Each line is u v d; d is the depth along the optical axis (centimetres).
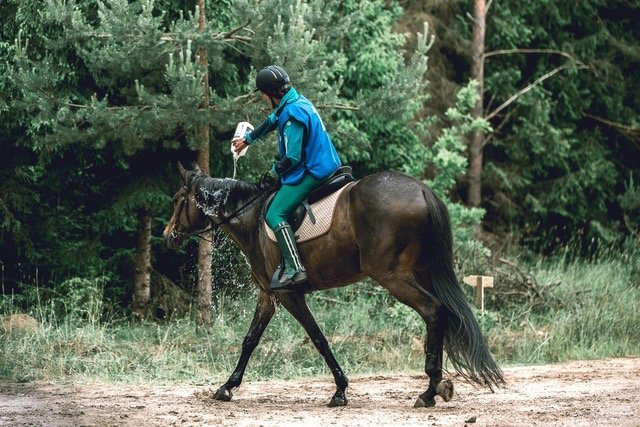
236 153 1107
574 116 3036
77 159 1914
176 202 1162
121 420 936
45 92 1647
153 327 1781
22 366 1377
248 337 1108
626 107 3114
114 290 2034
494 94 2956
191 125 1631
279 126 1037
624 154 3156
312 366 1463
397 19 2598
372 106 1717
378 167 2288
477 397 1102
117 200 1898
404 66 1734
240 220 1100
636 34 3150
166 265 2183
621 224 3098
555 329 1734
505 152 2977
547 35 3023
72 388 1230
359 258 1005
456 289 984
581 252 3006
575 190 2970
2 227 1956
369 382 1303
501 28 2920
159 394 1162
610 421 892
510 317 1892
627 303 1956
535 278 2077
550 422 892
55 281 2023
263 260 1081
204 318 1725
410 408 1012
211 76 1897
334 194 1023
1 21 1905
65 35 1614
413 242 983
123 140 1669
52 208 2048
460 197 2975
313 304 1884
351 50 2219
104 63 1608
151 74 1741
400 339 1659
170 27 1634
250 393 1181
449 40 2906
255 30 1639
